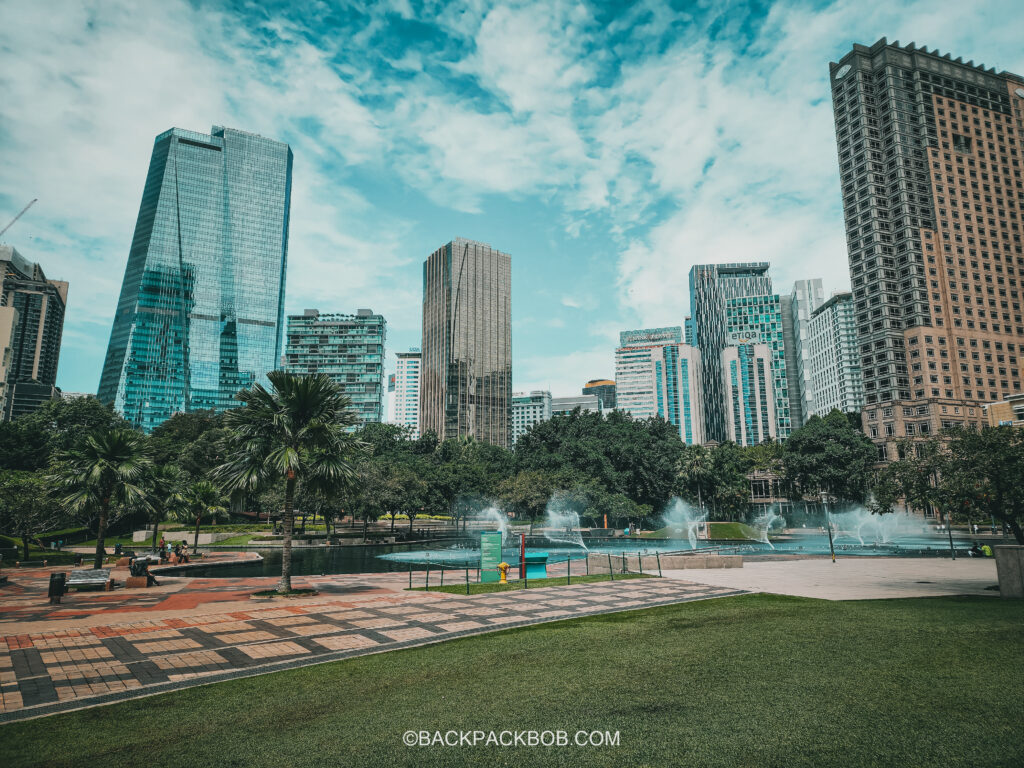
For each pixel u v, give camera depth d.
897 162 128.62
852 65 137.62
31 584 29.41
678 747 7.20
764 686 9.62
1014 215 133.12
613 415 124.75
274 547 63.78
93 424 97.12
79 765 6.99
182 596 23.45
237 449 24.91
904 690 9.19
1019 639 12.63
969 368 121.06
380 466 79.25
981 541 66.44
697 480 102.62
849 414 132.38
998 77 139.50
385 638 14.27
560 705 8.96
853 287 133.25
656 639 13.73
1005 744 7.02
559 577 27.55
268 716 8.73
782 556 41.41
